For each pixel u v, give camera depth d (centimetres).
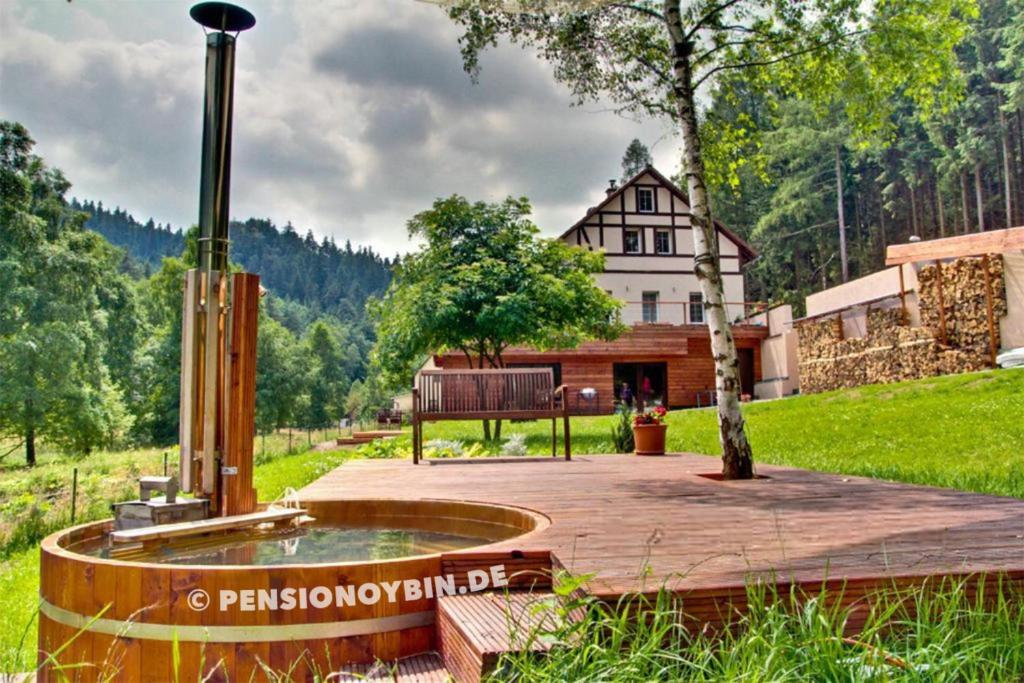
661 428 788
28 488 1076
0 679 237
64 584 233
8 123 2152
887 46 650
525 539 268
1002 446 795
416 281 1378
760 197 4088
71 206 2425
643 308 2616
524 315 1278
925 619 187
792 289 4156
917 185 3559
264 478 1041
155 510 307
